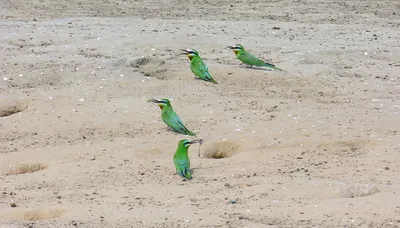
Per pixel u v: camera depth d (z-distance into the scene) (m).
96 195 12.99
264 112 17.05
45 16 27.23
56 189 13.38
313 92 18.61
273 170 13.98
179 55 21.48
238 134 15.80
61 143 15.77
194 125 16.44
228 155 15.41
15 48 22.17
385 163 14.02
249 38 23.56
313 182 13.09
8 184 13.70
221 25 25.56
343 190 12.59
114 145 15.49
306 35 24.22
